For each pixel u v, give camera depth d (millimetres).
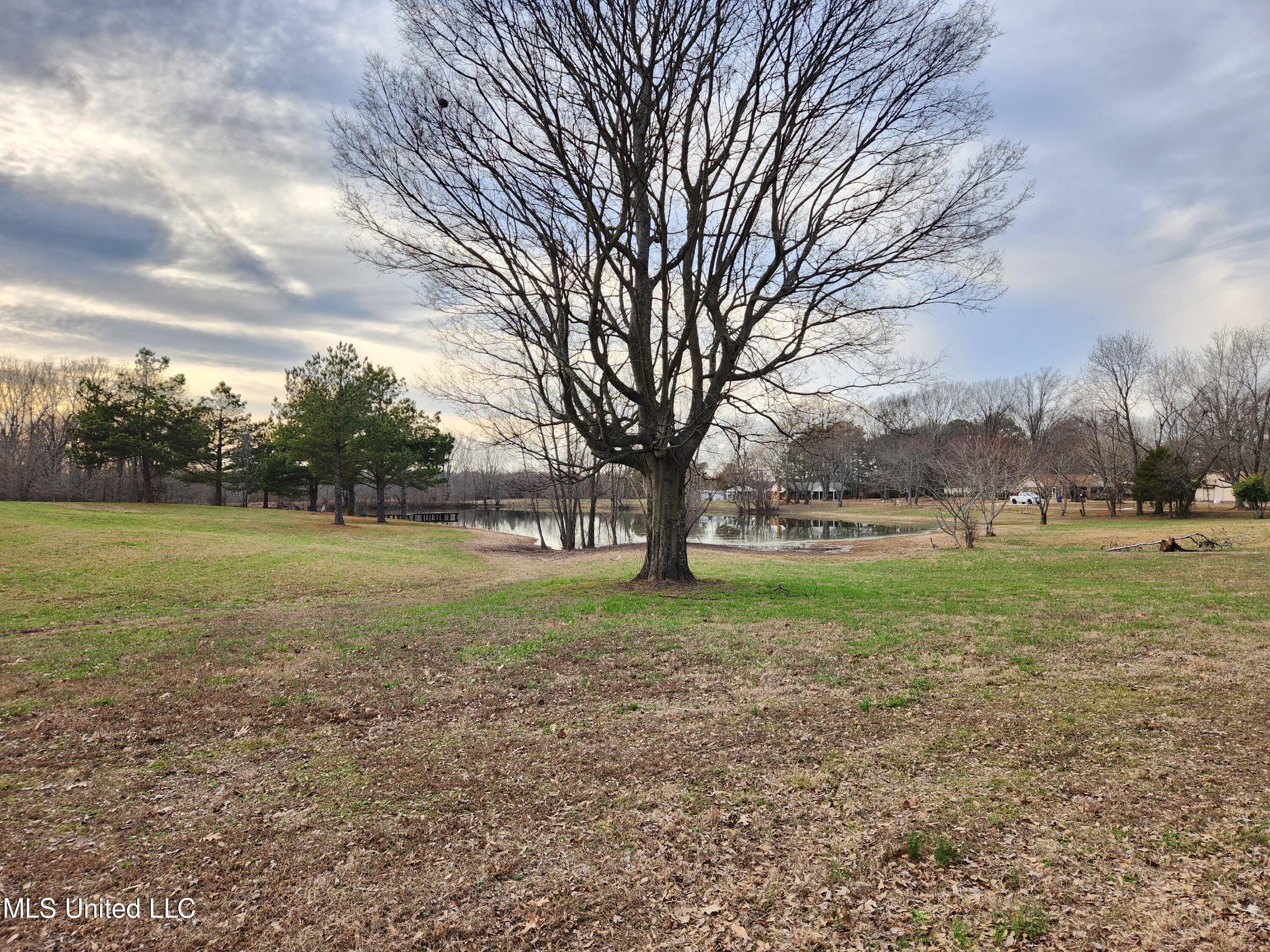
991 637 8867
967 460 33531
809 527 53812
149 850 3951
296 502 69375
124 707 6730
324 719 6309
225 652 9125
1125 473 48156
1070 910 3078
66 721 6301
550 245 11875
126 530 23484
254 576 17656
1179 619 9625
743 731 5645
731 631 9641
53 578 15305
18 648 9469
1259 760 4543
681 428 13430
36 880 3627
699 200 12633
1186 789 4188
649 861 3691
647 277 12961
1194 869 3332
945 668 7383
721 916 3193
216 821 4305
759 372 13398
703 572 18594
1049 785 4352
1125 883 3256
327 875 3648
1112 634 8766
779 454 24938
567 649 8695
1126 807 4000
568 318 13148
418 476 45969
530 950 3000
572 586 15180
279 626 11141
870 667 7531
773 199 13086
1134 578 14805
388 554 25750
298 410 37188
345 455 38750
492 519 64312
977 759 4832
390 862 3768
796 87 11727
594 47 10820
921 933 2984
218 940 3129
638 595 13070
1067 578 15477
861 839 3801
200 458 45469
